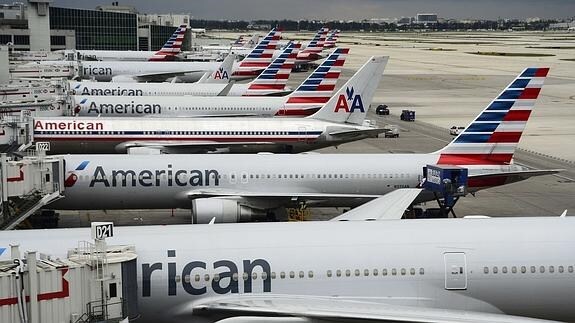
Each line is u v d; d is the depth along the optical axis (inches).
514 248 1310.3
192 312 1225.4
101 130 3014.3
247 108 3789.4
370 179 2364.7
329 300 1234.6
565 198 2908.5
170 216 2532.0
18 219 1818.4
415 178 2374.5
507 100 2353.6
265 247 1267.2
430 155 2407.7
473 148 2390.5
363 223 1363.2
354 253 1277.1
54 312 1035.9
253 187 2325.3
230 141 3142.2
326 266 1259.2
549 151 4023.1
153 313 1223.5
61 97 3634.4
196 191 2292.1
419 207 2578.7
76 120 3016.7
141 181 2249.0
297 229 1326.3
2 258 1177.4
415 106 6240.2
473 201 2842.0
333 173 2353.6
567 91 7500.0
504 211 2674.7
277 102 3804.1
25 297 1016.2
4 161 1763.0
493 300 1296.8
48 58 7062.0
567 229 1357.0
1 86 3873.0
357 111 3284.9
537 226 1360.7
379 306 1212.5
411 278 1273.4
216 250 1250.6
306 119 3248.0
